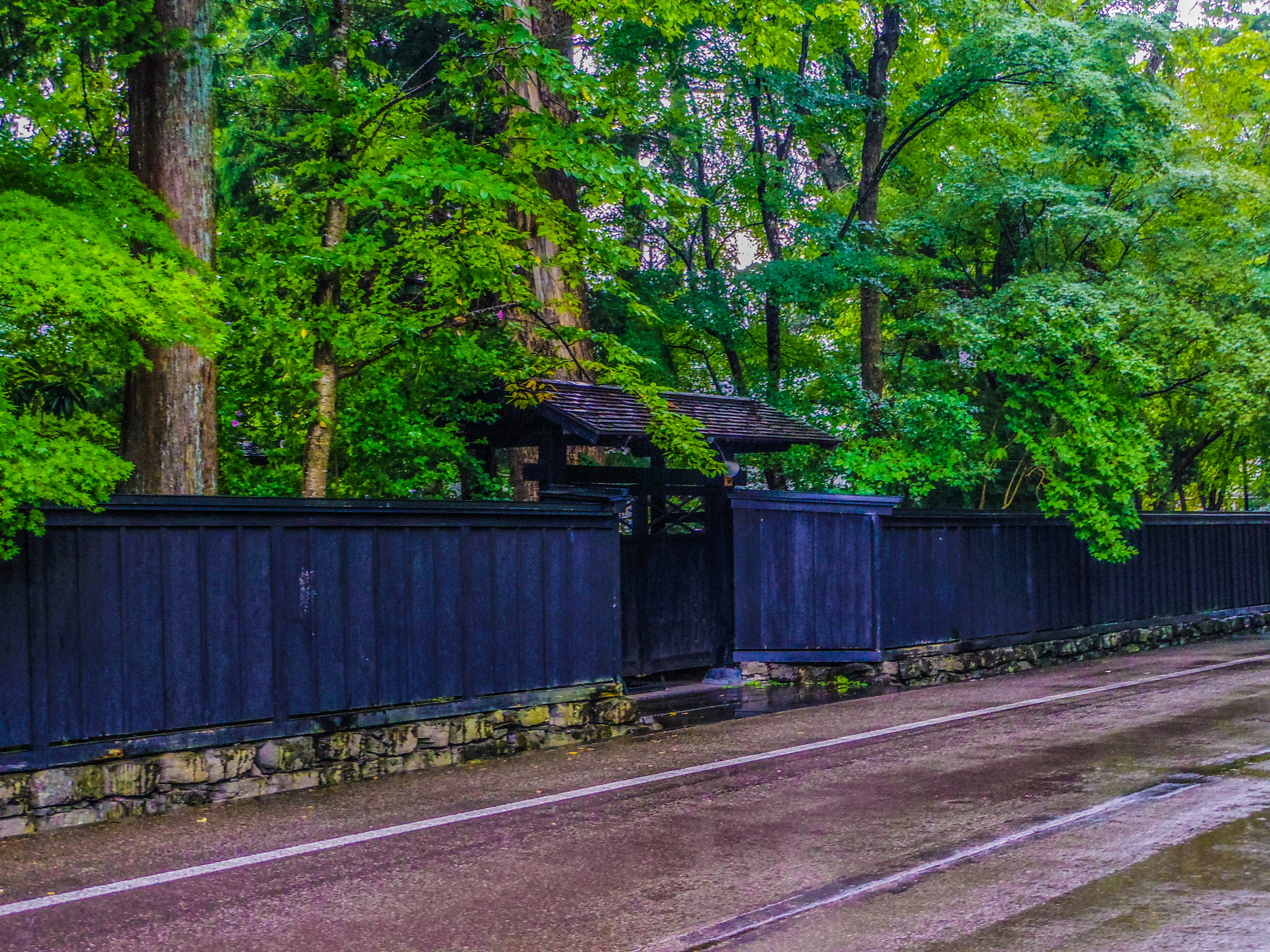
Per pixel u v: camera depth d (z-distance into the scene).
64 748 6.59
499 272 10.38
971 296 18.58
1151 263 16.41
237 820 6.69
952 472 15.29
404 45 16.17
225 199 16.45
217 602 7.41
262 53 16.80
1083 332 14.35
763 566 12.84
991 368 15.09
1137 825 5.97
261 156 15.82
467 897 5.10
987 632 14.61
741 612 12.68
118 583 6.93
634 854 5.76
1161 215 17.22
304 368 10.55
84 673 6.73
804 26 18.53
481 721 8.83
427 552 8.69
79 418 7.58
